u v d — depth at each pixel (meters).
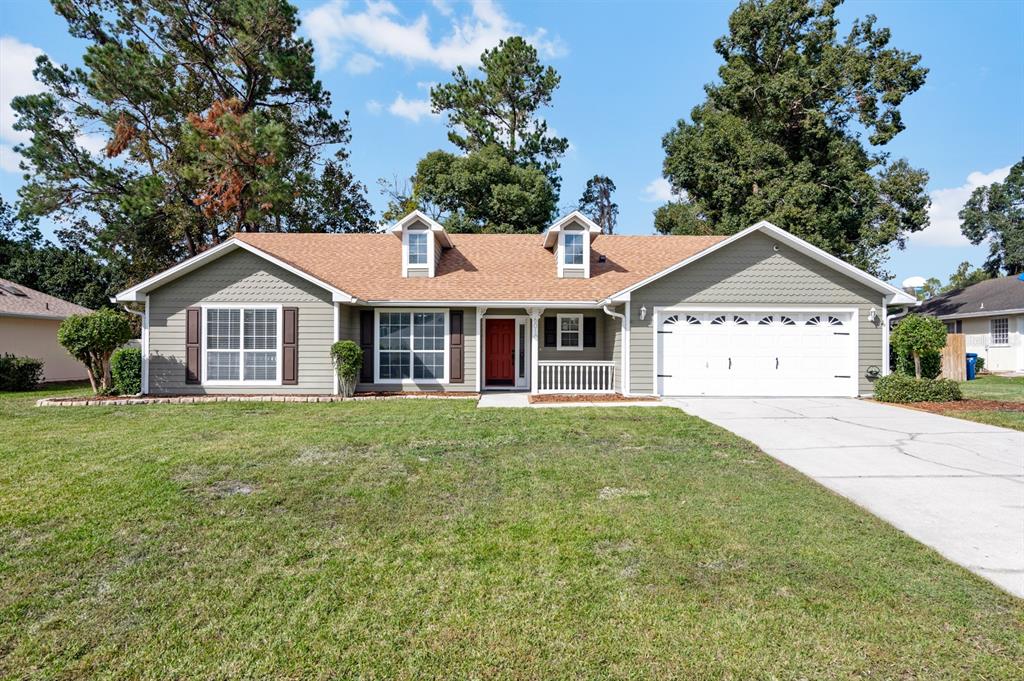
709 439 7.62
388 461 6.29
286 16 23.47
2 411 10.52
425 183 30.39
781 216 23.44
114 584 3.34
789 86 24.95
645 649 2.70
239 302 13.04
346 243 17.11
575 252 15.23
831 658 2.63
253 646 2.72
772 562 3.66
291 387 13.10
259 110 25.36
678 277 13.07
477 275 15.14
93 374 13.09
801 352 13.06
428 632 2.84
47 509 4.59
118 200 22.33
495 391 14.62
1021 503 4.90
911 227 28.89
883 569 3.57
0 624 2.91
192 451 6.71
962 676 2.49
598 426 8.63
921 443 7.40
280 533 4.14
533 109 33.25
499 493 5.12
